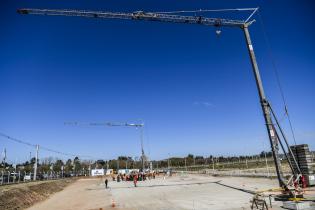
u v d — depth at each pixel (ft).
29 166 346.95
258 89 84.48
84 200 102.73
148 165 355.15
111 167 482.28
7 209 82.79
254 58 90.12
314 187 86.48
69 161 472.03
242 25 96.32
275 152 76.64
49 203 102.12
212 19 115.14
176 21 126.93
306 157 92.43
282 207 58.59
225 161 416.26
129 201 89.66
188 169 389.39
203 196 89.15
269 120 79.20
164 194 103.55
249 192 89.40
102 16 128.36
